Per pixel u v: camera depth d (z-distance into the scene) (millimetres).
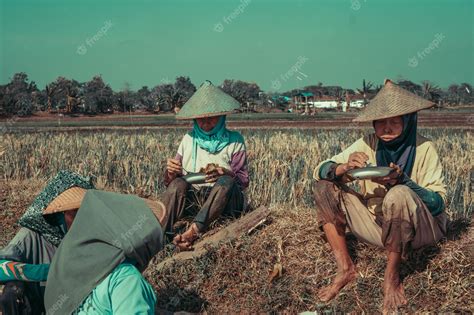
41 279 3941
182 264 5727
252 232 6051
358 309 4996
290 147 13703
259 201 7848
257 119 51625
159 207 3355
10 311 3992
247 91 77062
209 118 6375
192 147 6551
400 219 4762
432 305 4906
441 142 16156
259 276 5520
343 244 5188
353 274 5180
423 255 5281
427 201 4938
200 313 5242
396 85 5121
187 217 6652
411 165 5184
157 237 3195
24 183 10289
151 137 19828
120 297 3072
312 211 6574
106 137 19703
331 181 5176
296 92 78812
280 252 5668
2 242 7102
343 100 76062
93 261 3115
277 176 8680
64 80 84625
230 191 6086
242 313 5203
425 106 4930
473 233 5621
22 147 14258
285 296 5227
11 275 3885
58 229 4059
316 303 5125
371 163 5406
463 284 4961
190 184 6305
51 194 3963
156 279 5594
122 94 86500
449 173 8789
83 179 4074
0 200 8938
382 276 5207
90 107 83188
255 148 13320
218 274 5586
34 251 4098
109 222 3139
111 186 9992
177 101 86875
